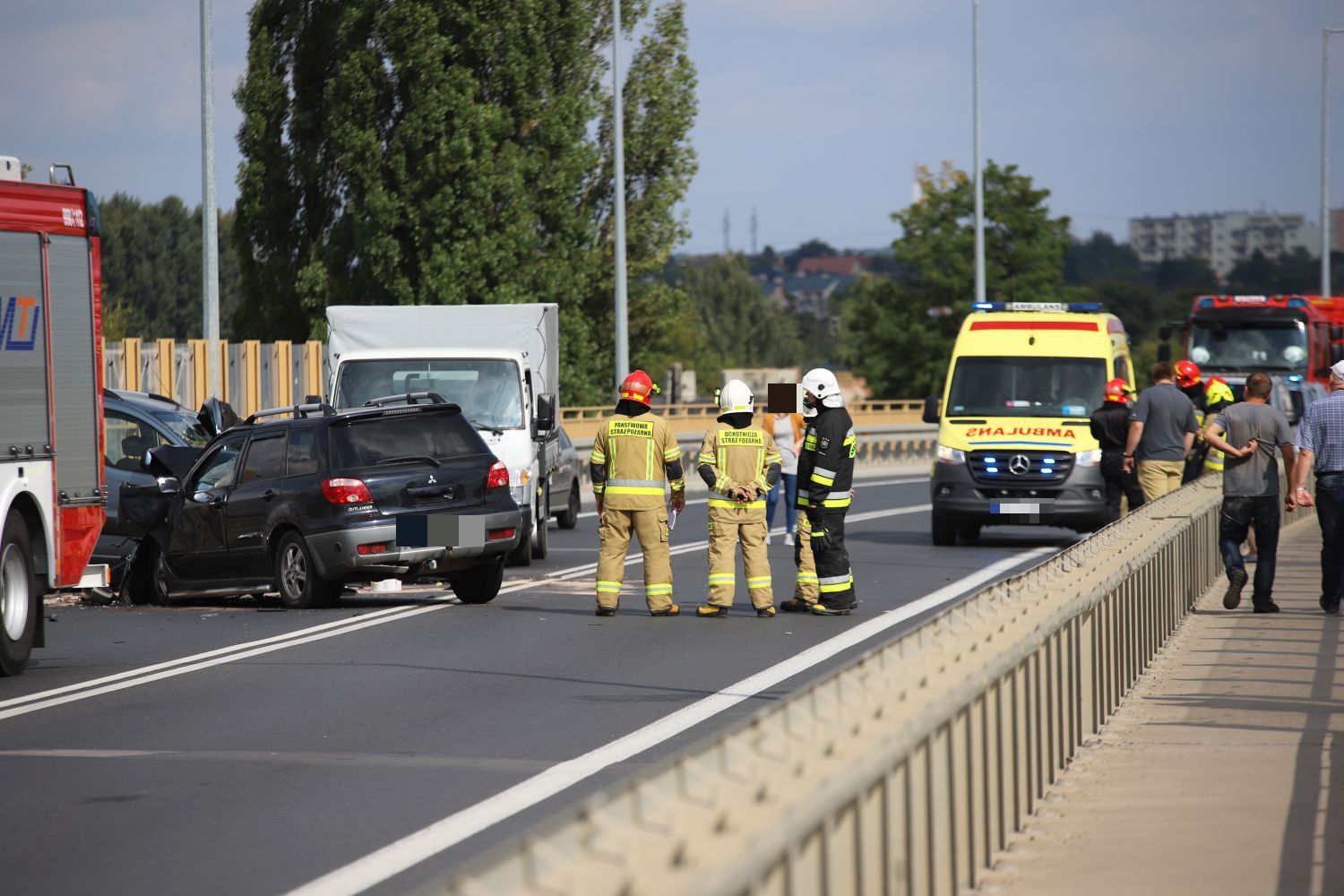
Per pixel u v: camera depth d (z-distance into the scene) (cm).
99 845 2456
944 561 7362
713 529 5366
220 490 5950
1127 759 2923
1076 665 2977
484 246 16875
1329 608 5200
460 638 4844
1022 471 8112
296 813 2652
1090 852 2250
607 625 5156
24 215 4272
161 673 4228
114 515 6388
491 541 5728
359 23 17175
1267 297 14775
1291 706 3462
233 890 2206
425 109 16762
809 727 1554
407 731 3362
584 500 12888
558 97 17650
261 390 11600
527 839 1052
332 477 5638
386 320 7850
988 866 2148
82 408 4497
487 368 7288
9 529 4172
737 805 1273
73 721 3534
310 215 18088
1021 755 2395
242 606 6069
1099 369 8444
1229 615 5203
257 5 17862
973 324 8669
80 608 6066
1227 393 7669
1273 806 2523
